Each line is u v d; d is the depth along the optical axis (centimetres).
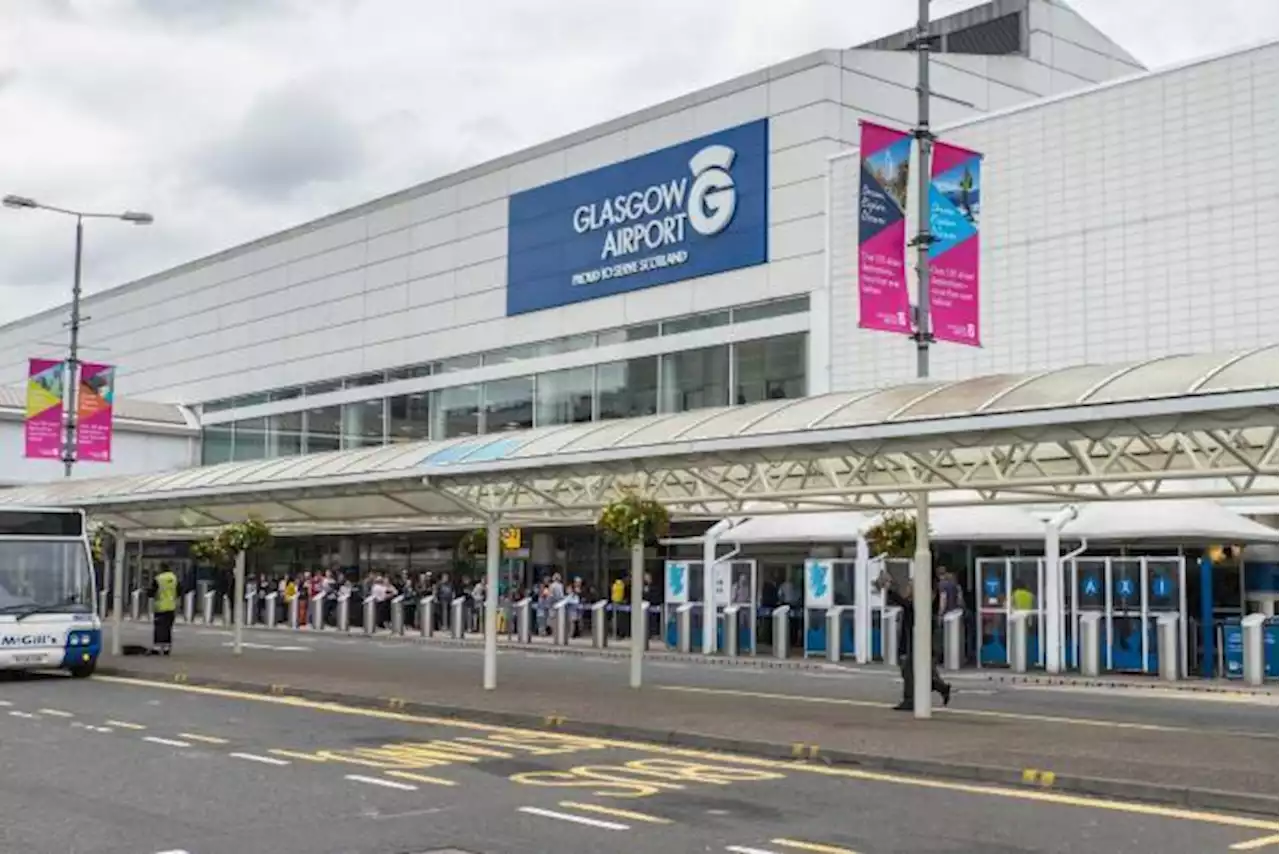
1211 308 2922
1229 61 2928
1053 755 1346
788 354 3728
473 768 1316
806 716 1719
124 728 1655
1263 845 952
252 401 5884
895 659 2952
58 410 4281
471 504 2198
